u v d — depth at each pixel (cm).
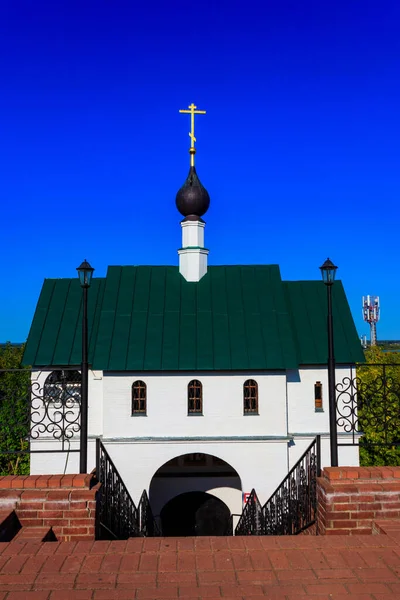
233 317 2591
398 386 967
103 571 621
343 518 788
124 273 2789
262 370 2427
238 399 2420
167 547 686
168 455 2394
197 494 2911
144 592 574
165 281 2756
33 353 2530
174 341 2481
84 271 934
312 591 573
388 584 588
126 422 2406
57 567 630
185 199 2803
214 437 2397
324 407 2520
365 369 2997
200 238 2806
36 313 2709
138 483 2378
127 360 2406
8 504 788
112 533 989
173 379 2423
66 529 787
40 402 2447
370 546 685
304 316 2702
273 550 675
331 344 928
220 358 2422
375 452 2627
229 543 697
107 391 2417
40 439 2420
